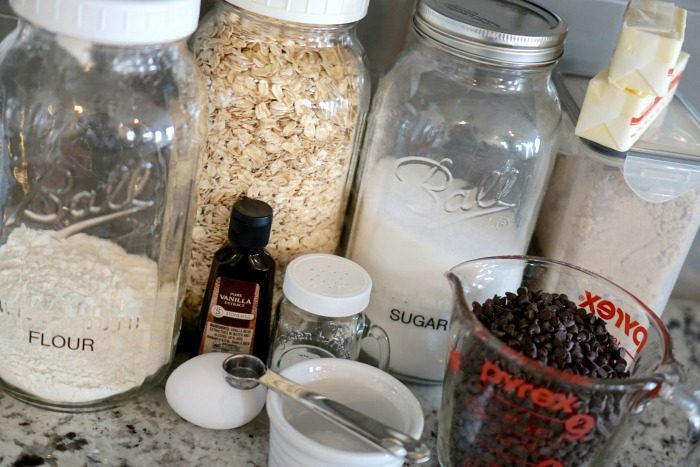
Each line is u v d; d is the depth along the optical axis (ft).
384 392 2.17
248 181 2.31
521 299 2.19
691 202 2.41
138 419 2.24
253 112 2.22
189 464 2.15
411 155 2.35
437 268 2.41
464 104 2.30
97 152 2.03
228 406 2.19
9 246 2.09
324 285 2.27
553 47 2.22
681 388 2.03
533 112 2.32
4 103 2.01
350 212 2.72
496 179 2.32
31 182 2.07
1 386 2.22
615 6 2.71
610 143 2.31
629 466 2.43
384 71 2.63
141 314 2.17
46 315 2.07
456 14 2.25
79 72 1.95
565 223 2.52
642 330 2.16
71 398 2.17
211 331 2.35
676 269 2.54
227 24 2.25
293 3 2.09
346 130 2.36
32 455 2.08
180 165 2.13
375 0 2.67
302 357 2.35
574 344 2.04
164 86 2.02
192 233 2.34
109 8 1.76
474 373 1.98
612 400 1.87
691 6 2.74
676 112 2.62
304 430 2.11
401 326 2.49
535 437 1.94
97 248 2.11
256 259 2.28
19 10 1.81
